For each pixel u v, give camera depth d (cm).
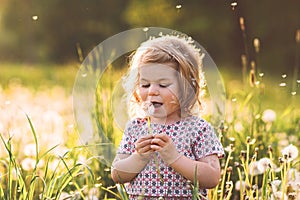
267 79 1828
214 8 3119
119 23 3388
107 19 3403
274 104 889
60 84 1519
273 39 2997
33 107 850
